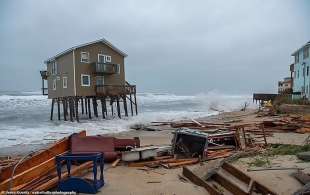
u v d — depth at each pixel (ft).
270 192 25.86
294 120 84.12
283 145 49.98
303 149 44.37
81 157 28.71
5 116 152.87
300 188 26.53
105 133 82.23
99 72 128.06
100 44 131.34
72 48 122.11
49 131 91.50
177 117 128.06
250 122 92.07
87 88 127.03
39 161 31.86
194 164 38.81
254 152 43.27
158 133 79.46
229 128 68.95
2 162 40.96
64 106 132.26
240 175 29.78
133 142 44.75
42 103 262.47
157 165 38.14
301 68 152.46
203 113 149.07
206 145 41.52
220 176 29.37
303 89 147.74
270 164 36.45
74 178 27.84
